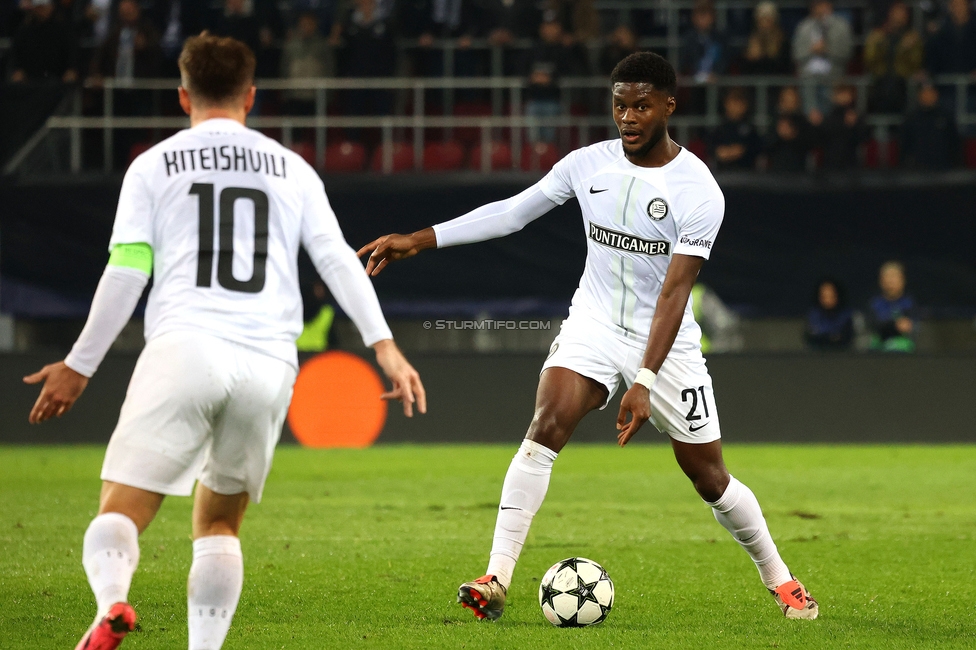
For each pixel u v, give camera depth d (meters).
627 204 15.34
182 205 11.20
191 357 10.77
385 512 26.81
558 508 27.58
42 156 50.97
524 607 16.25
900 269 47.06
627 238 15.38
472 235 16.14
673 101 15.30
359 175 48.72
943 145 50.38
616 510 27.20
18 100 50.97
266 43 54.62
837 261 49.09
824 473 35.78
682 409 15.29
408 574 18.83
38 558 20.06
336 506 27.84
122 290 11.02
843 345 47.12
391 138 53.62
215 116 11.82
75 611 15.55
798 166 50.03
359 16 54.66
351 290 11.53
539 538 22.81
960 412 46.97
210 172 11.33
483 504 28.33
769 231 49.12
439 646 13.70
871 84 53.69
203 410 10.85
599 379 15.41
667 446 46.66
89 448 44.84
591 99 53.25
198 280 11.05
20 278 48.78
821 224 48.97
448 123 52.06
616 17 59.22
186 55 11.91
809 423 47.06
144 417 10.77
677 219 15.20
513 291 49.16
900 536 23.33
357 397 46.91
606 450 44.78
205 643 11.17
